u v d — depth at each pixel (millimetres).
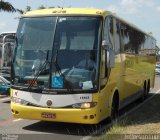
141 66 19781
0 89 19016
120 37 14242
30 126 12492
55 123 13031
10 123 13008
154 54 25328
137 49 18391
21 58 11758
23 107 11391
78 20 11602
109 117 12742
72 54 11344
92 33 11438
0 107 16938
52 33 11641
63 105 11062
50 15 11852
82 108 10992
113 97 13320
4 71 22656
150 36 23203
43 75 11320
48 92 11156
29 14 12141
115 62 13289
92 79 11141
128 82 16188
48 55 11438
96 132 11680
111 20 12695
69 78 11148
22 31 12023
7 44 13406
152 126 12109
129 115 14977
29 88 11359
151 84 24344
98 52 11328
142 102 20406
